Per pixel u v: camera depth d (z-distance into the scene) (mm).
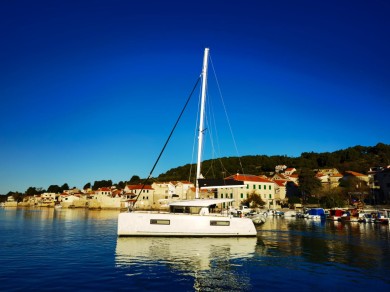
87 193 145000
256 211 68812
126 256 17719
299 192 96625
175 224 23672
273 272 14539
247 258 17531
